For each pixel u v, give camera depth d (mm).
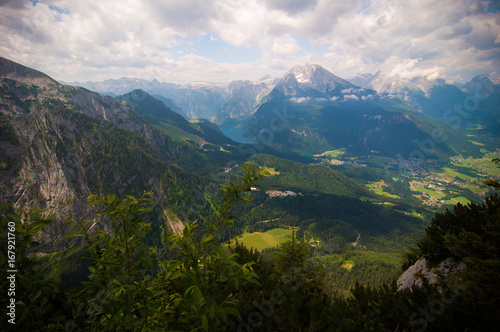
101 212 3896
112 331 4098
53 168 160625
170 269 3650
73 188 159500
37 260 3205
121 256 3951
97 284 3826
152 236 141000
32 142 166375
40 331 4039
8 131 170000
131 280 3717
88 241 3689
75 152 173750
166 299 4594
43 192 154875
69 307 5281
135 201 4094
